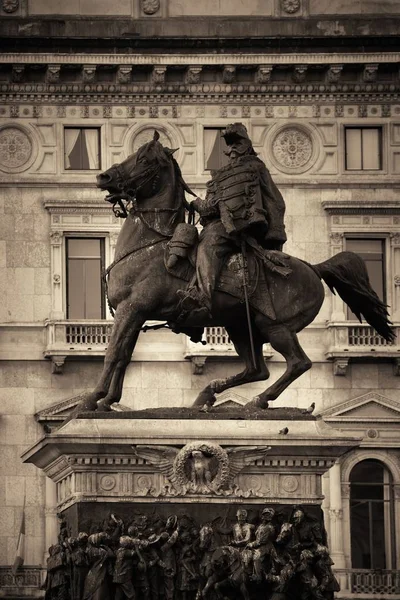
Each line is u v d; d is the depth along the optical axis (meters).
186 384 78.69
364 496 78.19
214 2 80.62
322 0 80.75
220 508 25.97
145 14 80.19
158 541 25.61
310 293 27.19
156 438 25.81
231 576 25.47
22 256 79.12
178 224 27.11
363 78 80.75
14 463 77.31
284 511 26.08
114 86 80.31
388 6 81.06
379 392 79.25
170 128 80.31
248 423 26.12
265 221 26.84
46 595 26.67
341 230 80.00
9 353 78.50
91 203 79.25
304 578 25.67
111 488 25.86
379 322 28.39
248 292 26.80
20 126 79.81
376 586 76.31
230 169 27.22
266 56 79.88
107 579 25.45
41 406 78.19
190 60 79.62
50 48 79.56
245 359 27.47
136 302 26.80
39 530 76.25
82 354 78.06
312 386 79.06
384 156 80.69
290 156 80.56
